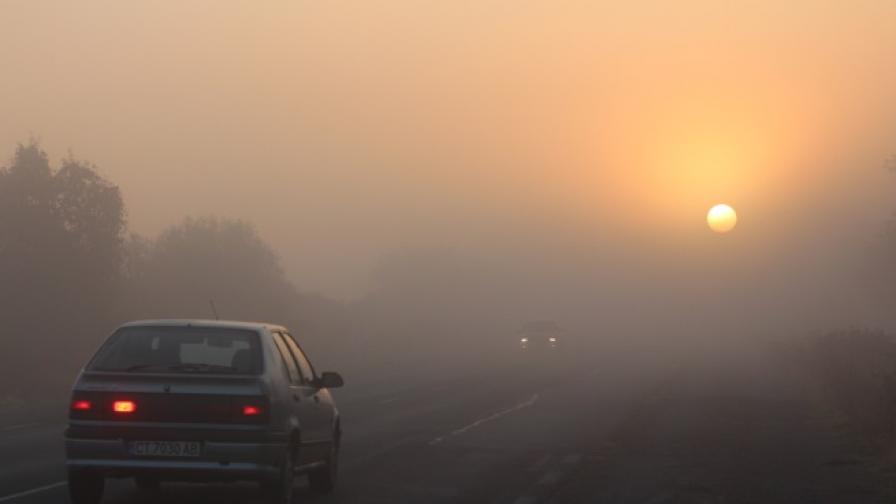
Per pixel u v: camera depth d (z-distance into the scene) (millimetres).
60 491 16938
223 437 13859
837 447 24734
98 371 14273
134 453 13867
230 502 16281
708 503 16953
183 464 13828
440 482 19016
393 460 22203
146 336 14883
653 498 17375
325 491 17609
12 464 20578
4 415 32906
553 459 22484
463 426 29734
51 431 27516
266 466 14055
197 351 14789
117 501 16031
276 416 14273
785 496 17703
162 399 13930
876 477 19953
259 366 14445
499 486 18562
